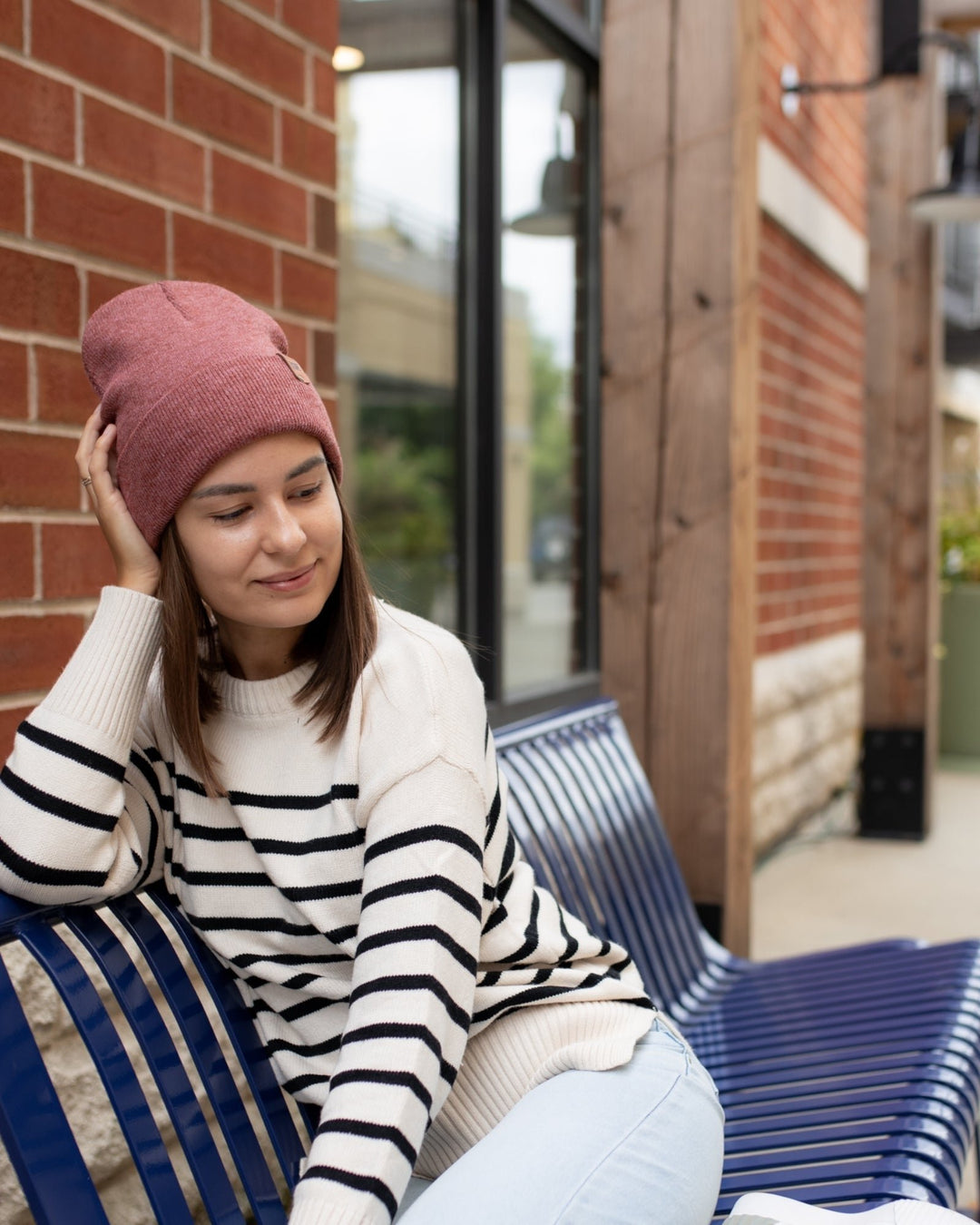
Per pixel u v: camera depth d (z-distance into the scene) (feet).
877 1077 6.44
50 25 5.50
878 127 17.99
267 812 4.12
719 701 10.14
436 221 10.67
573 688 11.67
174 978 4.24
